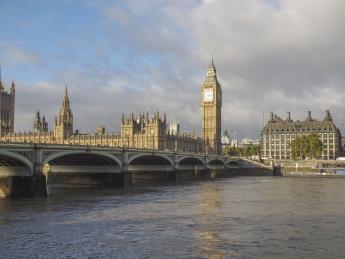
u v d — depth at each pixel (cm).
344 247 4709
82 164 12488
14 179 9250
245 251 4525
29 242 4831
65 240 4938
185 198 9525
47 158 9406
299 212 7200
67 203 8331
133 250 4525
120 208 7644
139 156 13600
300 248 4659
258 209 7594
